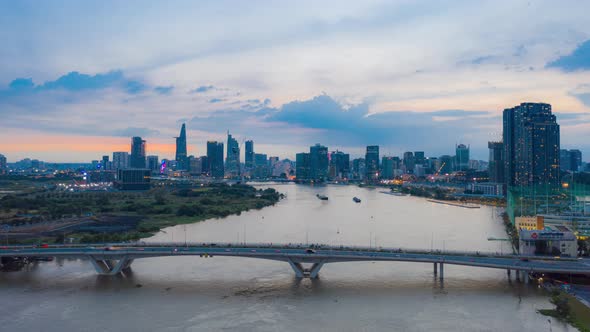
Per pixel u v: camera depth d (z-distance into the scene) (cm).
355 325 15575
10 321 16100
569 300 17662
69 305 17700
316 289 19600
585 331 14862
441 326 15450
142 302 18012
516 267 19988
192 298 18475
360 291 19300
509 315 16375
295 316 16412
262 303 17838
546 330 15025
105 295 18925
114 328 15412
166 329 15288
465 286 19888
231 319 16162
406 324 15650
